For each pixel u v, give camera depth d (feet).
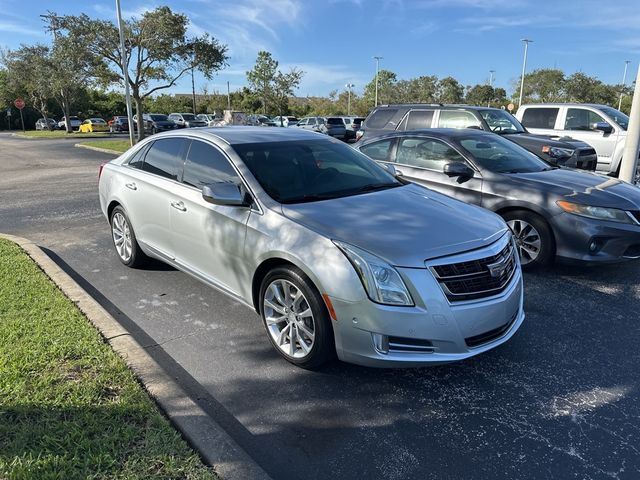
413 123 34.40
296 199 12.97
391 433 9.69
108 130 156.87
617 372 11.73
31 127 220.02
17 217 28.19
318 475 8.61
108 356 11.39
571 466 8.74
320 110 216.95
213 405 10.59
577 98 186.50
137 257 18.20
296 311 11.66
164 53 82.58
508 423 9.94
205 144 15.11
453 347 10.42
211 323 14.35
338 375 11.68
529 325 14.15
